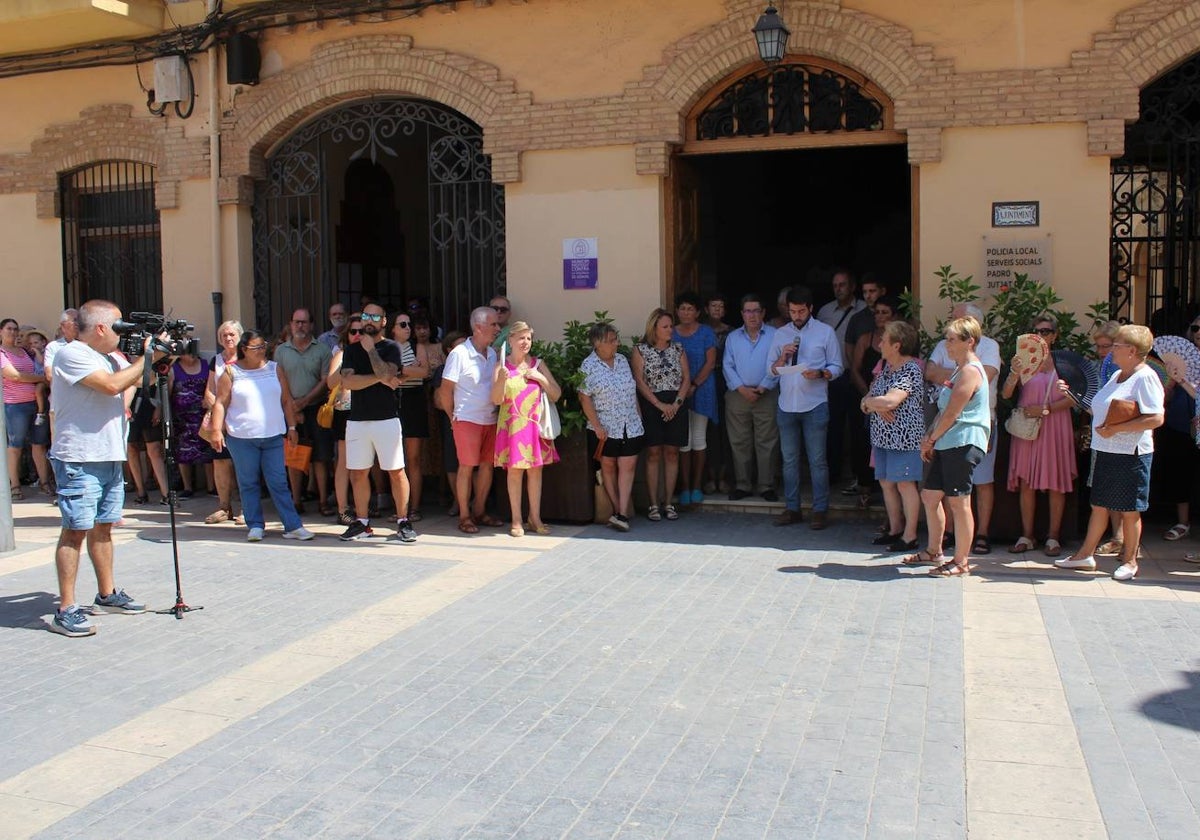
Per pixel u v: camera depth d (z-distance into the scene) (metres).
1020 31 8.91
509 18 10.26
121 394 6.75
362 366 8.66
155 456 10.95
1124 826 4.01
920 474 8.02
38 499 11.59
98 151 12.05
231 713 5.21
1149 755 4.61
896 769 4.49
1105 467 7.32
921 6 9.12
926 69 9.12
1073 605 6.75
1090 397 8.14
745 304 9.63
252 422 8.93
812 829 4.00
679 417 9.45
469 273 10.87
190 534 9.42
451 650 6.07
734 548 8.42
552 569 7.85
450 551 8.52
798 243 15.16
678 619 6.57
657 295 9.99
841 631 6.29
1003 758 4.60
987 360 7.93
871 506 9.41
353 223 12.25
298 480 10.42
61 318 11.59
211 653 6.10
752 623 6.47
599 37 9.99
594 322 10.18
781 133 9.88
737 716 5.06
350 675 5.70
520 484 9.07
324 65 10.89
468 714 5.14
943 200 9.19
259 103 11.25
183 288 11.77
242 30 11.12
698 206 11.24
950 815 4.10
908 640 6.10
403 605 6.98
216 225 11.52
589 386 9.06
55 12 10.84
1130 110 8.70
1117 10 8.70
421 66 10.54
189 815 4.19
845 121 9.73
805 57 9.65
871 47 9.24
